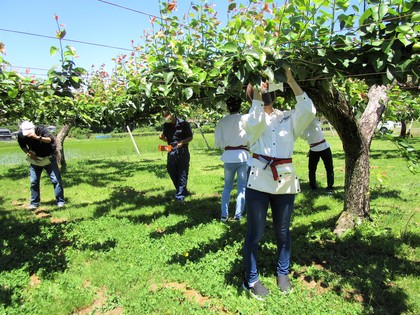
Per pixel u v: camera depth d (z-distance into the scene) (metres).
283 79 2.68
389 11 2.46
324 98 4.04
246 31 2.99
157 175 10.27
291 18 2.66
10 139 57.97
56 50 3.26
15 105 4.80
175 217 5.47
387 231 4.43
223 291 3.11
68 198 7.37
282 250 3.19
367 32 2.59
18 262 3.91
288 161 2.99
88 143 41.53
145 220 5.46
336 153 14.99
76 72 3.43
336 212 5.45
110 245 4.36
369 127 4.67
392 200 6.07
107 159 16.86
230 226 4.92
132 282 3.36
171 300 3.00
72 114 6.62
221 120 5.12
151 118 6.63
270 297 3.00
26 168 13.38
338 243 4.16
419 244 4.02
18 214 6.06
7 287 3.33
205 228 4.85
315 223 4.91
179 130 6.50
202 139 34.09
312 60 2.82
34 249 4.30
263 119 2.85
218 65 2.71
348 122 4.30
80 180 9.62
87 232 4.90
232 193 7.30
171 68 3.08
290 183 2.97
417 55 2.49
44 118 7.30
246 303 2.93
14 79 3.44
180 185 6.63
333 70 2.89
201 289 3.18
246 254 3.11
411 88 4.54
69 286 3.34
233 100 4.95
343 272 3.46
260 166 2.97
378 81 2.87
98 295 3.22
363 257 3.74
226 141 5.10
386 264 3.55
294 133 3.03
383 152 14.40
